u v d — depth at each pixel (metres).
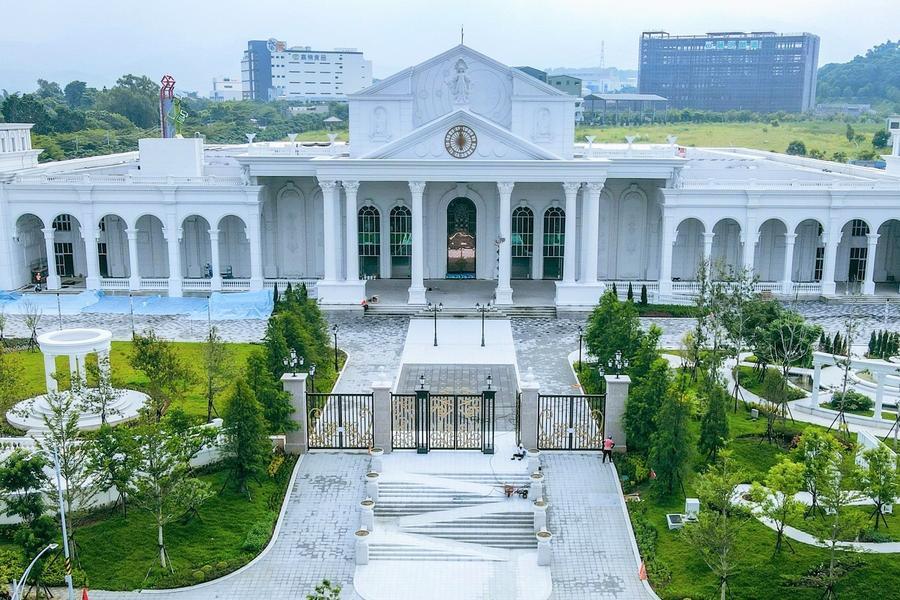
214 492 38.81
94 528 38.38
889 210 76.19
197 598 35.03
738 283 67.25
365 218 81.81
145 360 47.25
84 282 81.38
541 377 55.88
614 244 81.81
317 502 41.66
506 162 71.06
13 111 145.00
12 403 48.06
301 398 45.03
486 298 75.31
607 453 44.53
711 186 78.75
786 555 36.28
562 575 36.81
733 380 56.72
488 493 41.59
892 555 36.09
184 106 165.62
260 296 73.12
